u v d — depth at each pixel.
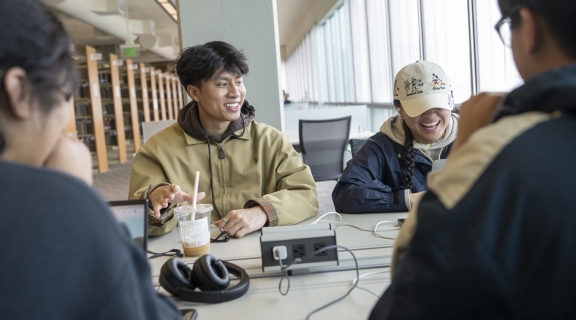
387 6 6.51
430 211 0.56
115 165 10.57
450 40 4.30
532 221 0.51
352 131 5.78
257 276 1.26
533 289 0.51
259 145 2.00
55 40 0.53
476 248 0.51
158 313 0.57
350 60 9.49
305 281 1.21
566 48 0.57
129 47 11.94
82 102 10.28
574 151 0.52
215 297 1.09
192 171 1.95
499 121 0.59
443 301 0.54
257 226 1.66
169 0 11.45
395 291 0.60
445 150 2.01
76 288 0.47
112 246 0.50
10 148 0.53
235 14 3.30
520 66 0.63
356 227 1.64
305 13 13.72
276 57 3.34
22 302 0.45
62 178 0.51
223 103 1.89
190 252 1.44
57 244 0.47
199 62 1.85
